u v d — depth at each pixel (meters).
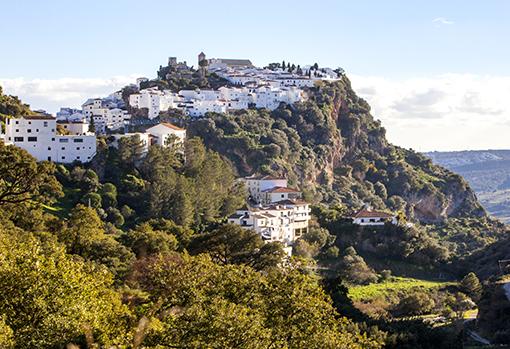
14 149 96.62
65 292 50.22
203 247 120.94
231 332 48.19
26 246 59.94
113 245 116.00
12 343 43.62
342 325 63.06
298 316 57.34
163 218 185.62
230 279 60.41
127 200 198.75
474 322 127.19
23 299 48.72
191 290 56.47
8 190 98.38
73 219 138.75
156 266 68.56
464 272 195.75
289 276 61.69
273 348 51.53
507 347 100.94
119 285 92.56
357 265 181.62
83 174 198.62
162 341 47.06
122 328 49.75
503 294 121.12
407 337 83.00
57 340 46.19
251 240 121.88
